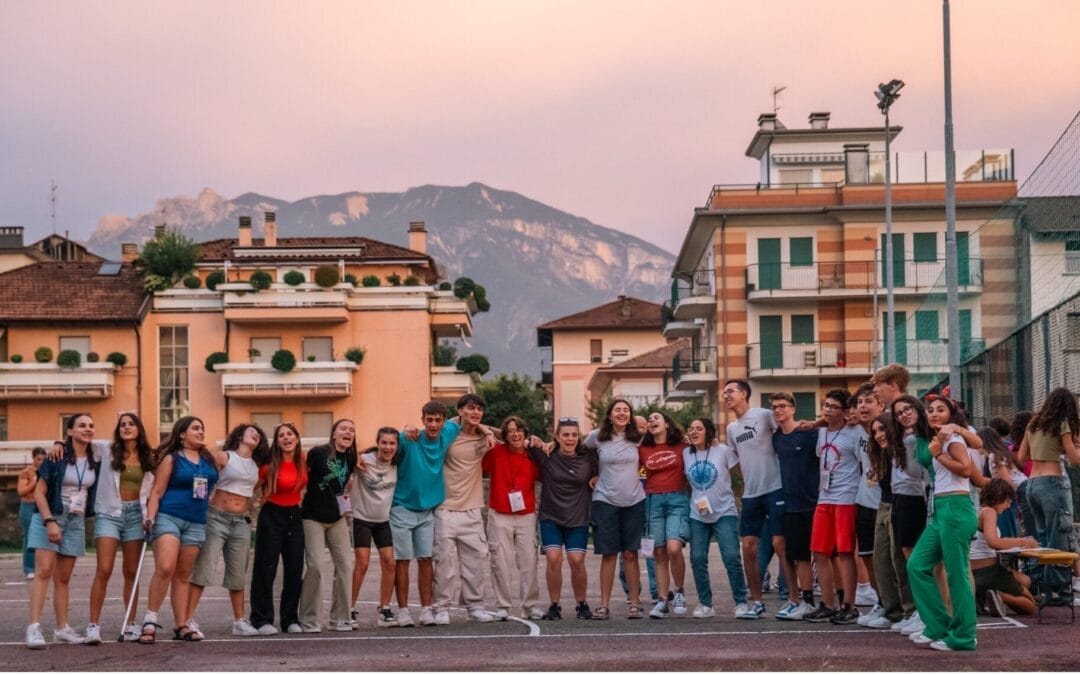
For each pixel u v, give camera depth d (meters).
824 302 61.25
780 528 15.04
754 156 73.50
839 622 14.22
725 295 61.44
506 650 12.02
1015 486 15.61
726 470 15.51
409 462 14.98
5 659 12.02
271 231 66.50
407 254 63.88
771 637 12.77
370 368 58.72
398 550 14.91
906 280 60.31
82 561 35.12
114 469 13.46
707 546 15.57
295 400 58.44
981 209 60.34
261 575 14.27
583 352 106.50
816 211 60.66
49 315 57.59
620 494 15.53
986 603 14.52
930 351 32.09
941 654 11.30
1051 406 14.87
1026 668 10.39
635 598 15.69
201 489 13.55
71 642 13.31
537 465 15.67
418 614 16.61
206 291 58.59
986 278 24.77
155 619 13.39
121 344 58.00
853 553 14.23
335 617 14.56
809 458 14.80
